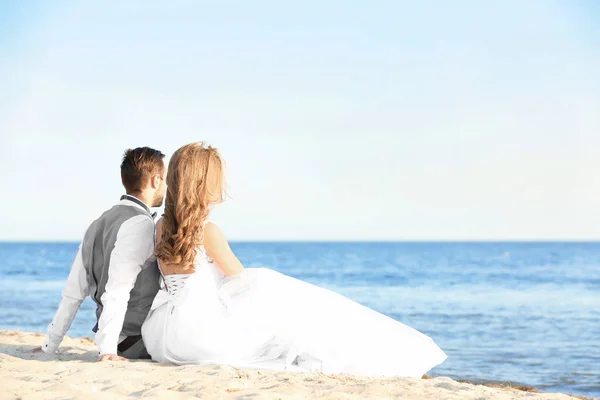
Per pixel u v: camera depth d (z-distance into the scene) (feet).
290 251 330.95
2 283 110.22
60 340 15.67
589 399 15.44
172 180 14.32
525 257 255.50
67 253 292.81
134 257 14.40
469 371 31.99
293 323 14.82
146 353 15.24
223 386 11.64
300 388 11.70
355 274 155.43
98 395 10.62
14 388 11.25
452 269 172.76
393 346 15.10
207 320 14.35
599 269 168.66
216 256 14.57
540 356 37.91
